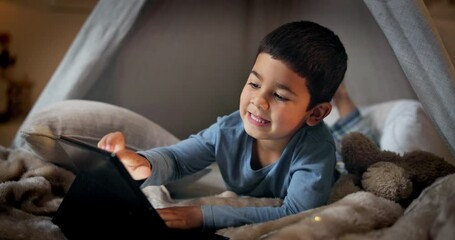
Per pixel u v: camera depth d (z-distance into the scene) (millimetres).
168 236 803
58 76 1378
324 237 779
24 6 1830
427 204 838
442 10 1549
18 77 1878
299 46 966
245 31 1720
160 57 1590
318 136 1041
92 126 1229
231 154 1097
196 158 1116
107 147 986
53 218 958
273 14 1756
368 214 862
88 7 1860
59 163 1157
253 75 1006
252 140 1073
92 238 872
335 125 1627
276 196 1102
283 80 964
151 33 1557
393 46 975
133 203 786
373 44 1750
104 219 864
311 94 988
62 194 1106
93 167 825
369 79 1806
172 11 1579
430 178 1073
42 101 1399
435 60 925
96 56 1318
